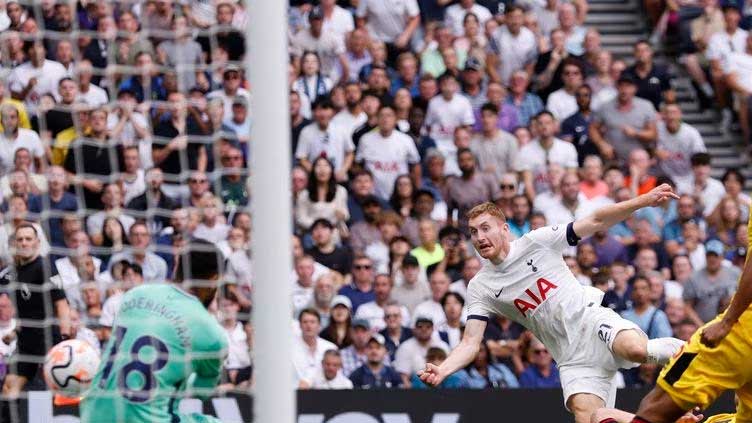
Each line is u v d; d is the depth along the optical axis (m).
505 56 32.72
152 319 15.69
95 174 25.66
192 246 17.02
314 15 31.61
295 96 30.27
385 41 32.97
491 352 25.81
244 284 24.56
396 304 26.89
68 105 26.28
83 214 23.88
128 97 27.02
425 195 29.11
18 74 26.45
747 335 16.44
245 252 24.81
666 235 30.33
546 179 30.55
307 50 31.55
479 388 23.02
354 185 29.33
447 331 26.34
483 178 30.11
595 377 18.72
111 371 15.75
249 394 22.09
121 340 15.74
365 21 32.84
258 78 13.80
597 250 28.73
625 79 32.03
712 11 34.53
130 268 23.58
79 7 27.83
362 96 30.62
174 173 26.06
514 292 18.92
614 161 31.75
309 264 26.69
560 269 18.89
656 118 32.16
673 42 35.22
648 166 31.83
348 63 31.89
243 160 27.19
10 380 21.08
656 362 18.16
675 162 31.98
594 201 30.28
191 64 28.08
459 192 29.94
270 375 13.67
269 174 13.76
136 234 23.92
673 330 27.62
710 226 30.69
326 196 28.78
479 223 18.80
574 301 18.80
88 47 27.64
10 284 21.42
